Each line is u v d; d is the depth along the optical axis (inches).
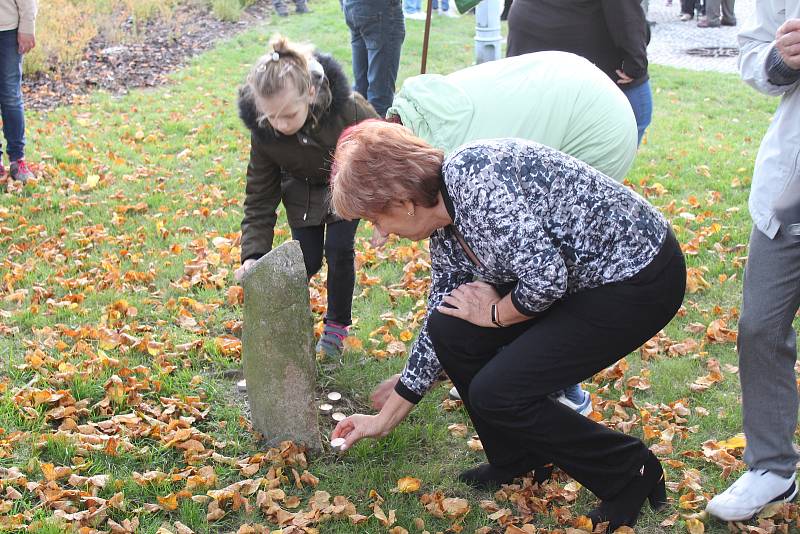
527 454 130.3
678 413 155.7
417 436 148.2
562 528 126.5
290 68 138.6
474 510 130.4
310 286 205.3
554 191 105.0
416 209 106.4
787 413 125.3
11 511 123.4
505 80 125.8
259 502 128.0
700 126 376.8
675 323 190.5
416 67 461.1
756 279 122.3
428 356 124.4
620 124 129.6
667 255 110.4
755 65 119.4
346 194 105.7
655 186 281.1
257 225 155.9
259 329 135.9
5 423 144.6
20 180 271.6
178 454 140.9
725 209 262.5
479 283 116.3
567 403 150.4
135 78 426.9
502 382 112.0
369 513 129.4
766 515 127.3
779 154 118.7
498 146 104.5
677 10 682.2
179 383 159.6
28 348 172.1
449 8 602.5
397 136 105.1
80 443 139.0
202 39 499.8
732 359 175.8
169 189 280.4
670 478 138.4
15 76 267.3
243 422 149.1
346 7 311.3
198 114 367.9
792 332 125.0
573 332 110.3
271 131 146.1
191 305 194.4
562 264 103.4
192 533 122.4
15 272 208.2
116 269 209.3
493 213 101.4
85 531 119.4
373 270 219.1
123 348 170.9
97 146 319.9
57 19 485.4
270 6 575.2
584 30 191.9
